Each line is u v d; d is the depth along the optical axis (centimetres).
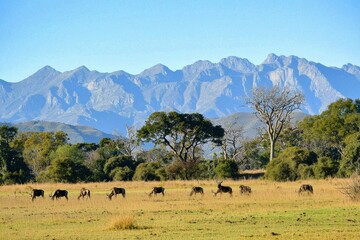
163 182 8238
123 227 2858
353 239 2336
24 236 2650
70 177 9438
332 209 3556
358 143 8112
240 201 4488
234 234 2572
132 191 6544
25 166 11225
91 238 2544
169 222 3080
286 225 2848
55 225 3109
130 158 11019
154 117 11600
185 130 11575
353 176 4372
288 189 5953
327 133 11762
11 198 5562
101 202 4741
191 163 10094
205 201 4603
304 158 8712
